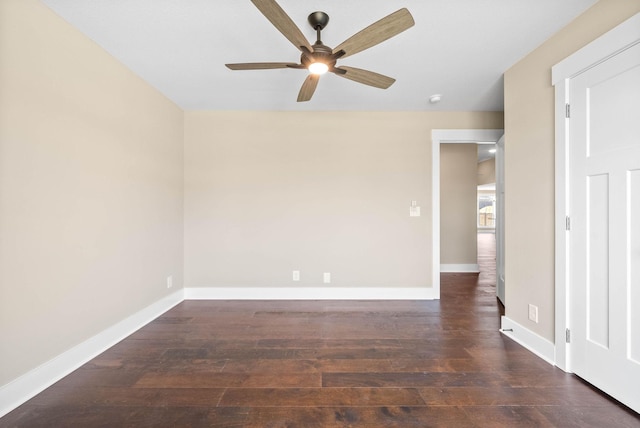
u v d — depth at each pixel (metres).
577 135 1.80
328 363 2.00
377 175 3.50
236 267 3.50
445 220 5.22
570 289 1.85
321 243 3.50
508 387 1.71
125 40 2.07
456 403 1.58
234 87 2.85
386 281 3.51
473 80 2.67
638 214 1.48
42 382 1.70
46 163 1.74
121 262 2.41
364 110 3.48
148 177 2.79
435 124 3.50
